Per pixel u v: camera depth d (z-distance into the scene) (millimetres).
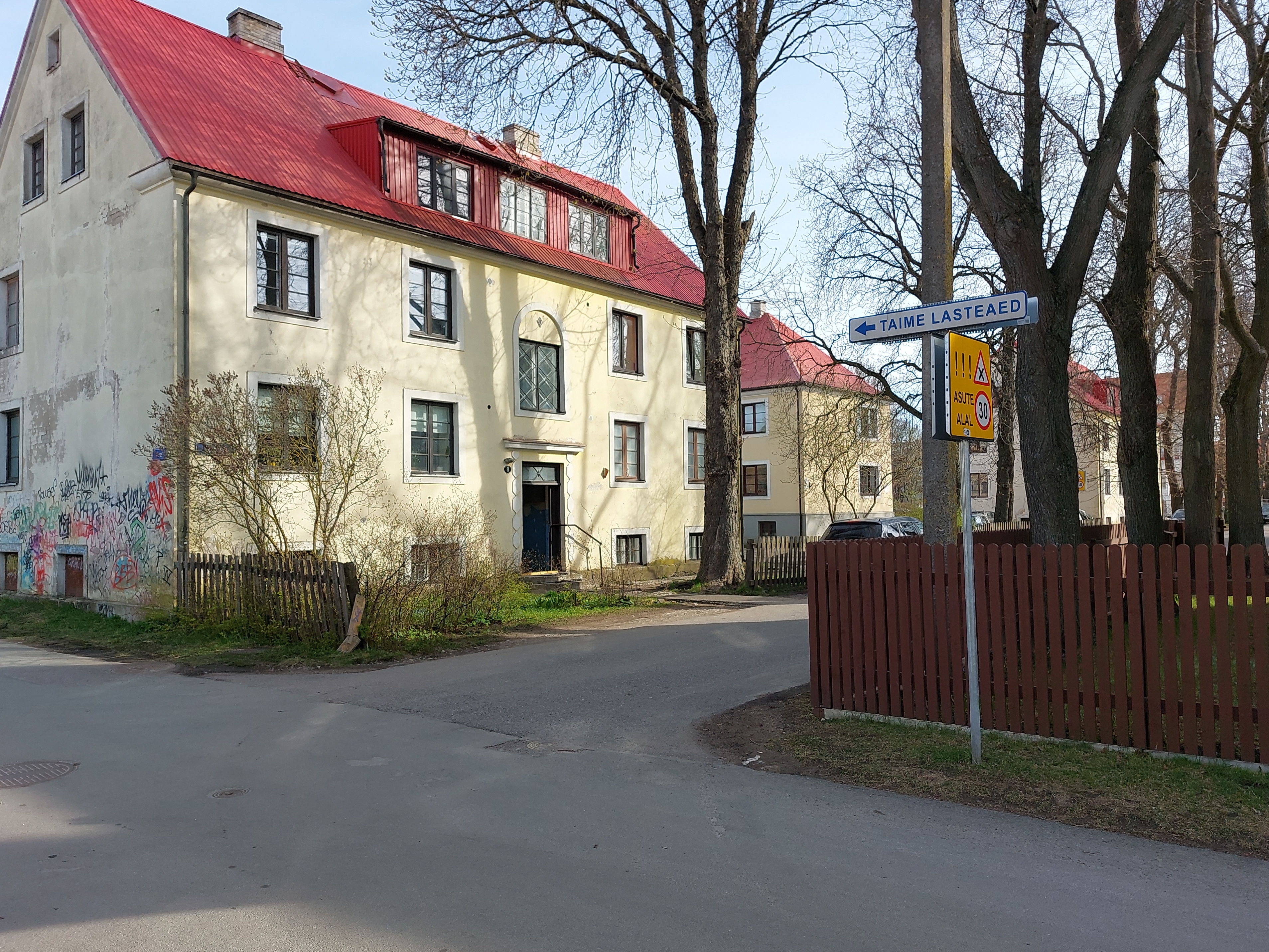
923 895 4207
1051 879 4391
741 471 20203
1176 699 5879
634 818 5336
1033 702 6492
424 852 4797
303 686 9875
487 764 6602
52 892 4273
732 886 4320
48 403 17797
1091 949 3680
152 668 11359
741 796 5746
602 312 23547
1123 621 6113
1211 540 13844
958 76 9375
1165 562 5902
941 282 7348
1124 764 5824
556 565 22078
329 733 7629
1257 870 4461
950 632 6832
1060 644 6359
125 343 15758
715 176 19266
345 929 3861
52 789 6016
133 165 15727
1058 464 9188
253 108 18406
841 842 4914
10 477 19281
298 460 13891
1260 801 5172
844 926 3887
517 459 20797
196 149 15531
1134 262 12453
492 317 20422
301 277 16859
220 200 15539
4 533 19094
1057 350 9266
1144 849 4746
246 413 13344
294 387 14117
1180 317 23188
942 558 6887
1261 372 13789
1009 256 9367
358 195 17953
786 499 38438
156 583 14789
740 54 19203
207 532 14781
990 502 55125
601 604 17359
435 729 7754
